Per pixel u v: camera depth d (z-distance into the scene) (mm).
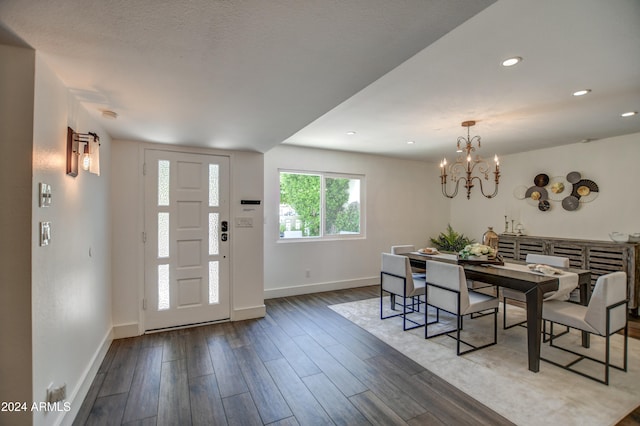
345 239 5273
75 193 2004
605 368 2340
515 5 1493
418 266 3754
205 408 2027
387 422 1897
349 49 1422
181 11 1133
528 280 2562
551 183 4863
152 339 3094
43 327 1530
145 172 3240
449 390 2234
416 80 2379
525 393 2189
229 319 3639
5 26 1226
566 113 3154
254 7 1111
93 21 1196
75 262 1999
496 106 2955
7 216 1392
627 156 4094
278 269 4703
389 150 5133
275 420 1921
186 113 2312
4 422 1386
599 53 1969
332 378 2396
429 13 1157
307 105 2146
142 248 3230
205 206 3518
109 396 2148
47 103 1566
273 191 4660
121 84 1798
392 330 3367
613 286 2357
